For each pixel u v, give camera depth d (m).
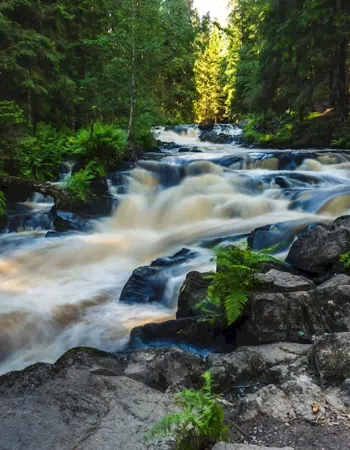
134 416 3.06
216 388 3.81
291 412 3.09
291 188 13.67
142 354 4.37
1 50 18.17
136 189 14.36
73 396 3.30
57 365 3.94
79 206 12.53
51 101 22.81
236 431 2.95
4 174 13.23
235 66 40.66
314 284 5.45
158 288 6.87
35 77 19.11
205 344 4.99
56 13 21.66
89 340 5.68
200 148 24.92
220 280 5.02
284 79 25.84
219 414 2.68
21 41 18.25
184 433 2.69
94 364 4.17
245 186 13.91
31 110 20.62
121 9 20.84
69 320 6.28
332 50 21.97
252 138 26.73
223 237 9.01
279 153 17.38
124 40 18.00
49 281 8.05
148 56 18.70
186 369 4.10
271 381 3.75
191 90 46.47
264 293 4.82
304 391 3.33
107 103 19.38
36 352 5.49
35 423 2.93
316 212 11.07
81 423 2.95
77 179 12.80
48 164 14.81
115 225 12.05
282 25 23.02
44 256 9.28
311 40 21.06
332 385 3.44
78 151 14.97
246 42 39.12
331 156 17.33
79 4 24.50
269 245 7.81
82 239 10.45
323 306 4.75
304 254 6.22
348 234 6.07
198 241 9.38
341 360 3.58
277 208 11.97
